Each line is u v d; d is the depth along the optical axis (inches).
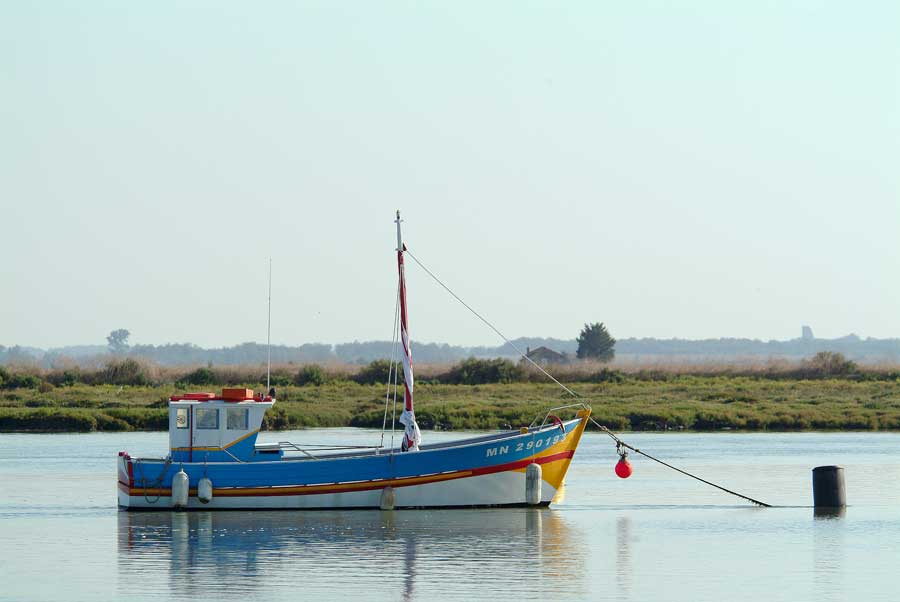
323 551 1991.9
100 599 1654.8
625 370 7829.7
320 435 4475.9
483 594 1672.0
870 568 1855.3
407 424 2519.7
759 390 6373.0
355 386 6717.5
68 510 2492.6
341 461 2443.4
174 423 2466.8
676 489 2874.0
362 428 4904.0
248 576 1792.6
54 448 3964.1
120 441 4252.0
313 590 1699.1
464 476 2452.0
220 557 1941.4
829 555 1963.6
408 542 2074.3
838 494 2506.2
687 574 1809.8
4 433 4682.6
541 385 6648.6
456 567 1851.6
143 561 1914.4
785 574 1811.0
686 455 3745.1
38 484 2962.6
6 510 2492.6
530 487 2461.9
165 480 2452.0
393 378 7027.6
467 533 2166.6
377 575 1796.3
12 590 1710.1
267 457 2487.7
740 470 3287.4
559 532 2182.6
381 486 2448.3
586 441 4345.5
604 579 1771.7
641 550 2000.5
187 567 1862.7
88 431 4751.5
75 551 2005.4
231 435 2466.8
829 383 6815.9
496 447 2452.0
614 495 2748.5
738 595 1673.2
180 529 2224.4
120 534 2172.7
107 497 2706.7
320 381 6988.2
